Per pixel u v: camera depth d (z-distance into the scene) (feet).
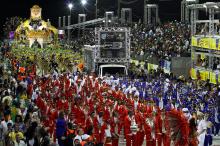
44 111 94.94
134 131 83.66
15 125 67.51
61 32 307.17
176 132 74.13
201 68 148.15
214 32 150.20
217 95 102.89
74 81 140.67
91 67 171.53
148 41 211.61
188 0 174.91
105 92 116.16
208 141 81.00
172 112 75.25
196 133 75.20
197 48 153.38
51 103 97.76
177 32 210.18
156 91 115.34
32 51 220.23
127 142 84.23
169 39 202.69
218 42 134.82
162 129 84.74
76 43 284.82
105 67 156.56
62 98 103.81
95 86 131.13
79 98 103.50
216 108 96.48
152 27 241.96
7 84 114.32
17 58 202.69
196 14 157.99
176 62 160.56
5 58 208.23
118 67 157.07
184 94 108.78
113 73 157.17
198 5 151.43
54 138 80.74
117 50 165.48
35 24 276.00
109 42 165.07
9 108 83.97
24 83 125.59
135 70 162.61
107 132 81.05
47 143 62.08
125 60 165.78
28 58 194.29
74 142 63.72
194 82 125.18
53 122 86.17
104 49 164.96
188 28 208.85
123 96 110.83
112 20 269.85
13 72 156.76
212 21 146.41
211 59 145.28
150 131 83.30
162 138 82.74
